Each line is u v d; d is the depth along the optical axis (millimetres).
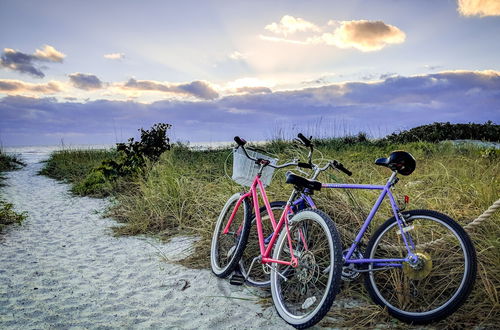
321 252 3922
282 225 3602
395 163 3258
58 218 7250
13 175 13688
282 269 3637
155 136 11297
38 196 9594
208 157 11539
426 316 2996
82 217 7312
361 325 3125
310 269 3223
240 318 3404
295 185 3572
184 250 5156
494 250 3541
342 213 4488
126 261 4934
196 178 8266
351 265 3355
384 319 3184
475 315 3070
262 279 4102
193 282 4191
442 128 16984
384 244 3781
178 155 12102
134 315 3521
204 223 5645
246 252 4480
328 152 10969
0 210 7000
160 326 3318
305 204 3654
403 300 3279
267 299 3693
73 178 11875
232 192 6273
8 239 5887
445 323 3045
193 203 6633
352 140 16000
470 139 15867
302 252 3266
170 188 7223
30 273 4516
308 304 3223
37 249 5430
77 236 6078
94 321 3408
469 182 5469
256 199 3957
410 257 3086
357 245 3426
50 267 4730
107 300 3836
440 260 3600
